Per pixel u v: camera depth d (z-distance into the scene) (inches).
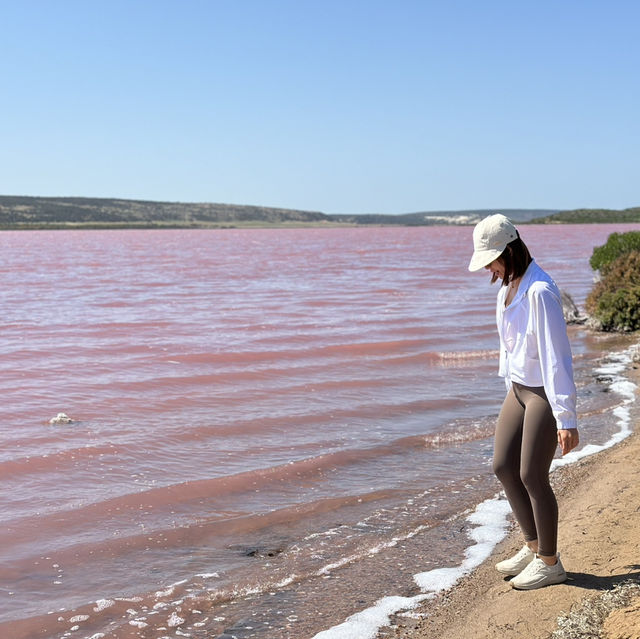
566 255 2175.2
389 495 271.3
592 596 162.6
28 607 189.8
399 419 386.9
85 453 324.5
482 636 158.7
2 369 525.7
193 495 273.9
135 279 1502.2
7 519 249.3
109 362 552.1
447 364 544.4
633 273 725.3
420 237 5546.3
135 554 222.7
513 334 160.4
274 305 956.0
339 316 831.1
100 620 182.7
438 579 196.5
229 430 364.5
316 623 176.9
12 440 343.9
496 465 171.2
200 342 645.3
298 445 338.6
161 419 386.3
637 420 358.9
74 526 244.2
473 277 1457.9
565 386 152.4
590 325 717.3
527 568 174.1
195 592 196.7
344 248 3344.0
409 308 908.6
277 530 240.5
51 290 1235.2
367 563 211.0
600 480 254.4
